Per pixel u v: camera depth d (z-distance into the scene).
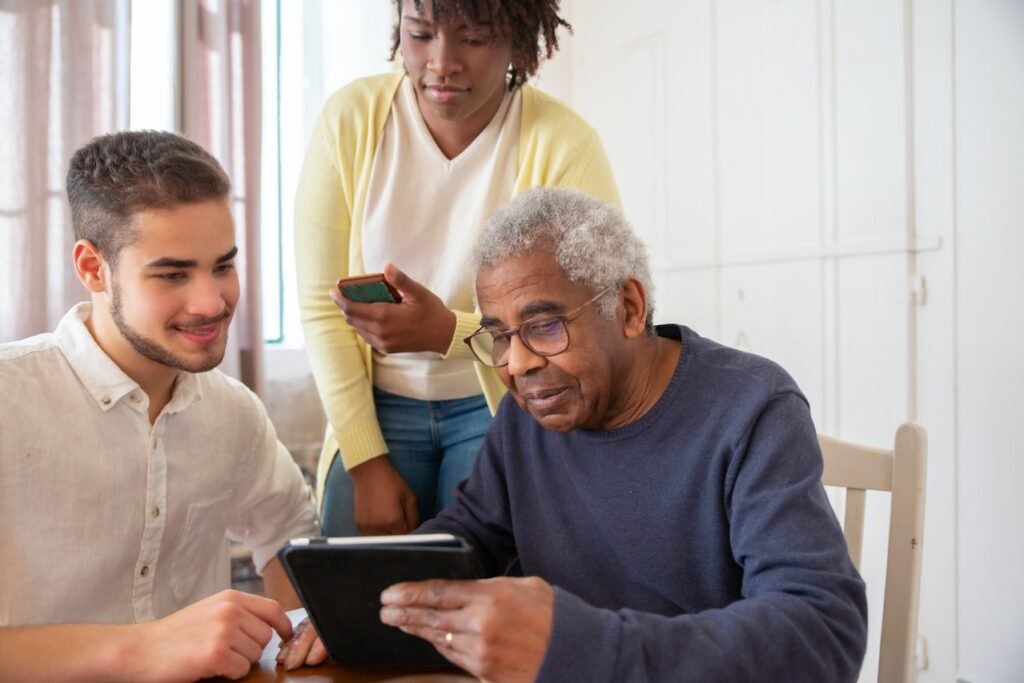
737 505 0.86
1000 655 1.94
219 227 0.99
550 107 1.47
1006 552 1.92
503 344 0.91
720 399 0.91
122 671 0.83
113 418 1.09
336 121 1.48
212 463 1.21
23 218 2.21
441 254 1.48
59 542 1.06
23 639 0.85
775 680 0.70
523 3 1.35
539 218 0.88
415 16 1.29
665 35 2.72
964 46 1.96
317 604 0.78
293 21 2.91
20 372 1.05
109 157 0.97
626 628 0.69
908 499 1.04
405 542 0.69
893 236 2.10
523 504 1.07
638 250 0.94
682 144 2.68
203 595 1.25
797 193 2.33
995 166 1.91
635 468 0.95
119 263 0.98
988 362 1.94
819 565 0.77
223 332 1.03
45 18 2.21
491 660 0.68
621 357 0.91
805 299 2.32
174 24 2.44
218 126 2.51
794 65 2.32
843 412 2.23
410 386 1.50
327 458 1.54
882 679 1.03
